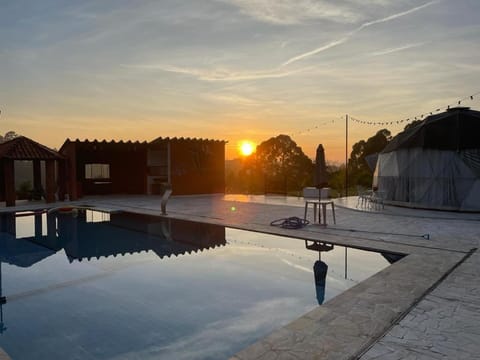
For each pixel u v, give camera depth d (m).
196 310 5.39
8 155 16.53
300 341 3.58
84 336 4.60
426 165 15.25
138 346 4.30
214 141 24.12
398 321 4.03
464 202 14.11
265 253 8.43
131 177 25.52
